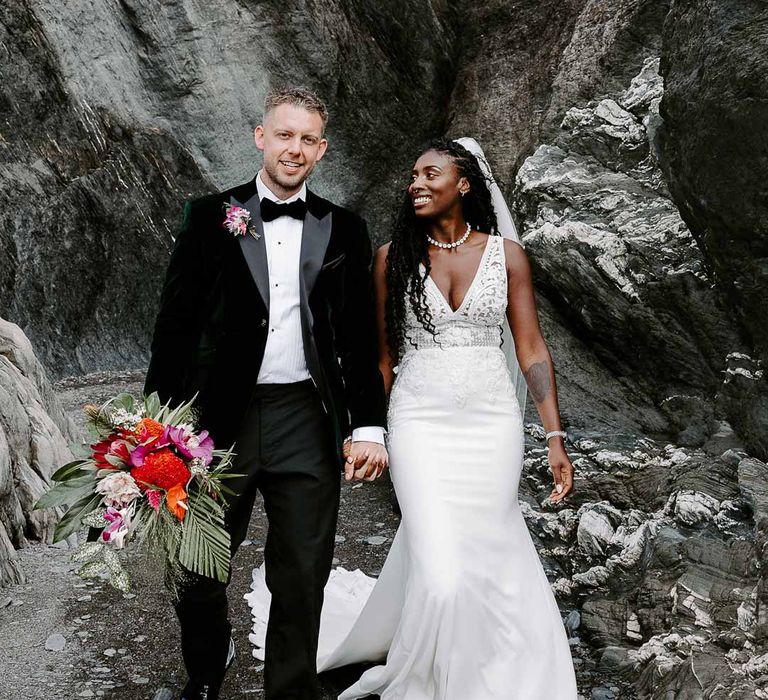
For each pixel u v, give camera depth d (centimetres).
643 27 824
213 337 274
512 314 325
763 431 444
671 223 598
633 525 432
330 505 282
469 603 282
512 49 1037
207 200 278
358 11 1059
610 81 837
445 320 311
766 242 429
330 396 277
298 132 268
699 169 454
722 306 526
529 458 529
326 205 283
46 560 434
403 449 306
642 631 357
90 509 251
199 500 253
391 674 297
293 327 274
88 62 938
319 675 340
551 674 293
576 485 480
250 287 271
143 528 244
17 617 377
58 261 881
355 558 461
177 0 981
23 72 900
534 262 630
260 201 276
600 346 602
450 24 1076
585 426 557
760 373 477
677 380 558
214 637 293
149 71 977
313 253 274
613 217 643
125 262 920
